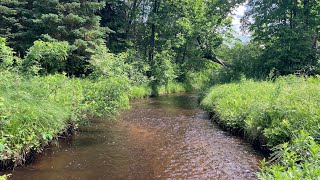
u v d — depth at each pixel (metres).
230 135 9.14
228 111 9.83
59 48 10.70
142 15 32.91
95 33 20.81
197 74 31.88
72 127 8.41
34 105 6.63
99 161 6.59
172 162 6.66
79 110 8.50
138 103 17.05
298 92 7.82
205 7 26.75
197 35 25.52
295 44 17.95
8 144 5.40
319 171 3.03
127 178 5.71
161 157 7.00
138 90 20.55
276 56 19.14
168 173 6.00
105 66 13.63
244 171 6.09
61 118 7.34
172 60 30.47
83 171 5.95
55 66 16.45
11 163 5.68
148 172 6.04
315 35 19.83
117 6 30.88
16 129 5.62
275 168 3.54
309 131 5.41
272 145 6.64
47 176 5.58
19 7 22.52
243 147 7.80
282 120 6.71
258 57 20.83
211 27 25.44
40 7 21.12
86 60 19.53
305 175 3.31
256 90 10.94
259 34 20.78
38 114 6.29
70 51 19.36
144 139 8.57
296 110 6.54
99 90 9.29
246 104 9.32
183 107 15.65
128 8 32.06
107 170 6.07
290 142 6.04
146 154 7.20
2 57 10.05
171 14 29.78
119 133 9.16
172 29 29.33
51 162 6.32
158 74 25.44
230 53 23.75
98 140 8.28
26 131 5.77
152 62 27.47
